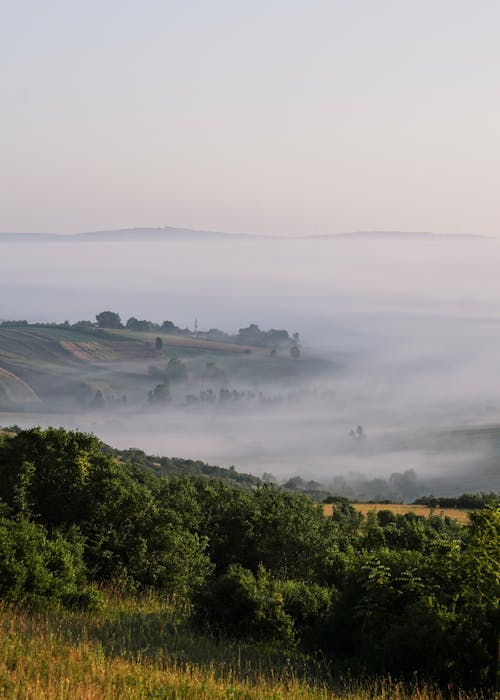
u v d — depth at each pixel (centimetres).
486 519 3081
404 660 2998
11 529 3944
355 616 3253
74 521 4862
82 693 2228
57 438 5059
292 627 3762
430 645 2962
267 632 3700
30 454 4953
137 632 3509
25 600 3588
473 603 3095
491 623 3027
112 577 4744
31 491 4850
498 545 3059
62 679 2306
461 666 2930
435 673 2933
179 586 4959
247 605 3762
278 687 2712
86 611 3847
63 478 4925
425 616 3039
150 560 4953
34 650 2648
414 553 3547
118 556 4784
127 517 4997
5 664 2428
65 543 4306
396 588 3316
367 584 3281
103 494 4966
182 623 3844
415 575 3331
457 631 2966
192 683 2492
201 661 3078
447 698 2825
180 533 5362
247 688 2603
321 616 3781
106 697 2233
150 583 4925
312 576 5722
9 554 3694
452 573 3212
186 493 6906
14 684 2238
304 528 5994
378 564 3378
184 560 5147
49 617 3488
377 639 3203
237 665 3075
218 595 3853
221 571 5922
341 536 6481
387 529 5747
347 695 2773
